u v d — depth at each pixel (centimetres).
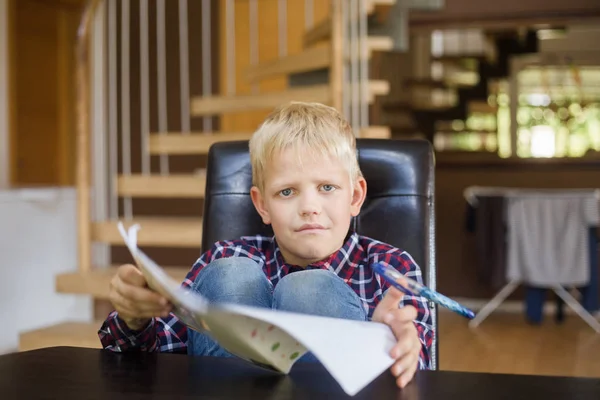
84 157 363
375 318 88
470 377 83
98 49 393
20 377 83
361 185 122
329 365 72
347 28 407
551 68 607
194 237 349
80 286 347
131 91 555
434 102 657
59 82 635
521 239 461
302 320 74
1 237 331
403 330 84
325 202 111
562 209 455
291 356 83
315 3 543
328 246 112
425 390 78
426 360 109
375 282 121
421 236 146
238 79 551
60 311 358
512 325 490
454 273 579
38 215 350
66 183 638
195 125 551
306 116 113
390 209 148
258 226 154
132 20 556
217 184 157
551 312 542
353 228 148
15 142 592
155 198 566
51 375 84
